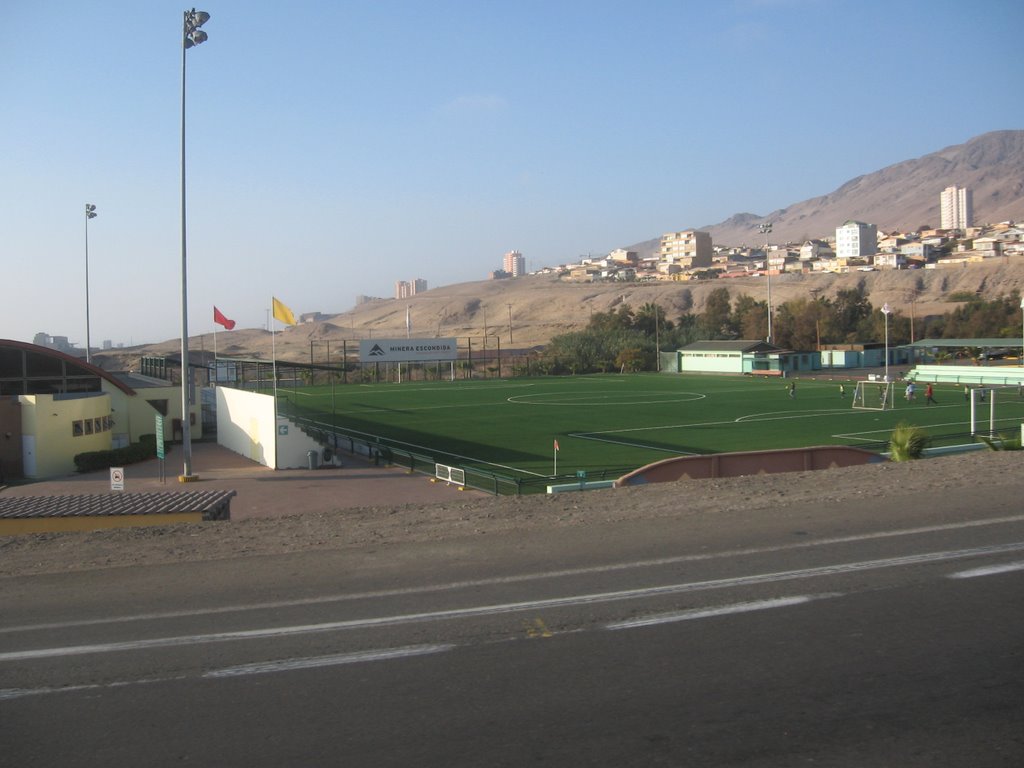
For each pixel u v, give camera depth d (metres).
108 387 43.22
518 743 4.92
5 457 34.31
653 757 4.73
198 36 30.64
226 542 10.59
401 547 9.76
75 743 5.05
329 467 36.12
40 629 7.18
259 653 6.46
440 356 94.62
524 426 50.06
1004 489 12.38
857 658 6.07
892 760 4.66
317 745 4.96
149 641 6.79
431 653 6.37
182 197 31.62
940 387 72.69
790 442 41.19
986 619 6.82
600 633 6.70
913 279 182.25
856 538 9.52
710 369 100.62
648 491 13.46
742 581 7.98
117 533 11.59
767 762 4.66
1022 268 171.88
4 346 40.56
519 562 8.89
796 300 142.25
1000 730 4.98
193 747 4.97
